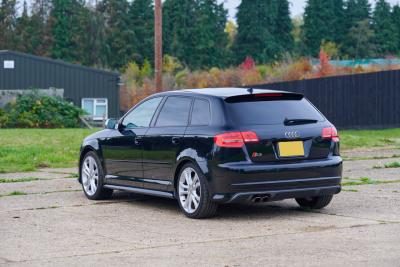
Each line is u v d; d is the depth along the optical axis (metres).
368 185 13.02
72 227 9.37
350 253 7.57
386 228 8.90
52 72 50.88
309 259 7.33
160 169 10.53
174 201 11.64
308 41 98.06
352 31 94.12
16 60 50.19
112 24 97.12
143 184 10.90
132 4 96.25
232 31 115.94
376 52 93.88
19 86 50.28
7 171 16.27
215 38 97.25
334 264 7.11
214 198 9.59
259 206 10.95
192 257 7.55
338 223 9.33
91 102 51.56
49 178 14.88
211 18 97.75
